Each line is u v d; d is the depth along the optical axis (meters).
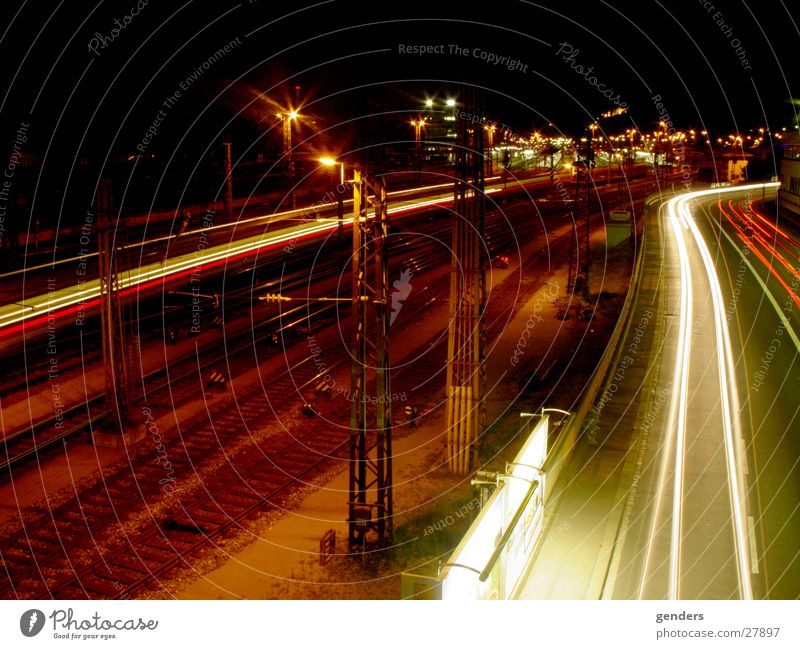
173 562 17.81
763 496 18.53
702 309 39.03
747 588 14.59
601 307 41.81
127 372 24.56
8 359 29.33
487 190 81.12
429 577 10.91
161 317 36.19
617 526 17.19
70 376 28.78
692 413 24.62
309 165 61.66
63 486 21.42
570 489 19.11
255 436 25.53
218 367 31.59
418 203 66.44
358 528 18.03
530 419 19.84
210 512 20.47
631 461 20.92
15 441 23.75
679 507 18.12
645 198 90.62
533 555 15.85
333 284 45.03
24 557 17.86
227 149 56.94
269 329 36.94
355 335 17.36
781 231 65.00
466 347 22.30
